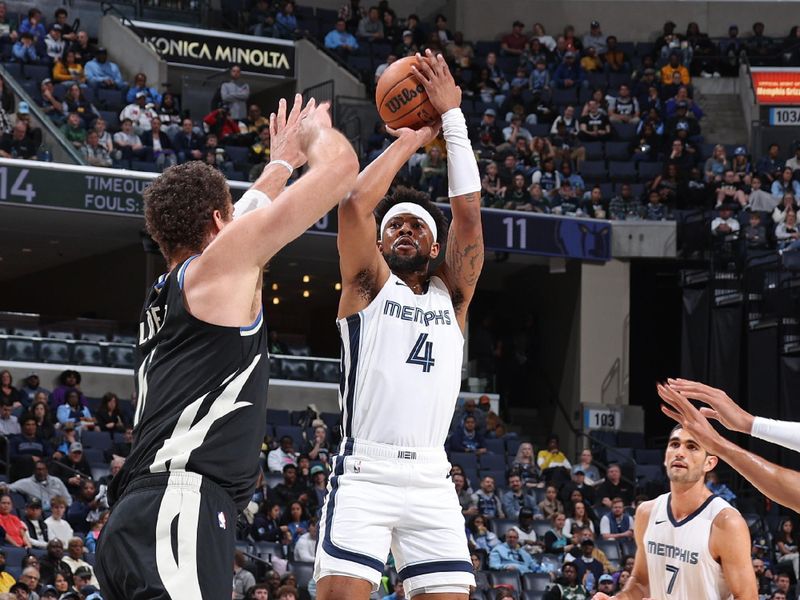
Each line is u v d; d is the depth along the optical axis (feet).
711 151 111.14
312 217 14.20
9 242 102.63
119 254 105.09
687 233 98.02
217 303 13.97
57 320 88.33
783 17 129.49
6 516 58.65
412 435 18.79
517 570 65.16
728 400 20.15
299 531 65.46
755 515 80.33
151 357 14.35
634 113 113.09
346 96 109.91
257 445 14.19
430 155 94.79
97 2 117.60
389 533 18.78
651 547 25.18
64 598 48.78
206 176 14.76
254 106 105.70
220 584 13.48
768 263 90.38
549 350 105.91
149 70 108.88
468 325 107.24
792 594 68.44
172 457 13.76
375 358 18.92
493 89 114.42
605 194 104.32
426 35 126.11
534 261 104.88
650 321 106.93
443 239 20.56
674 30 128.47
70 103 95.55
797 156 106.22
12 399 73.72
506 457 83.71
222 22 119.85
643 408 103.40
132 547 13.53
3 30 105.09
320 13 126.41
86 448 72.33
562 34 129.08
